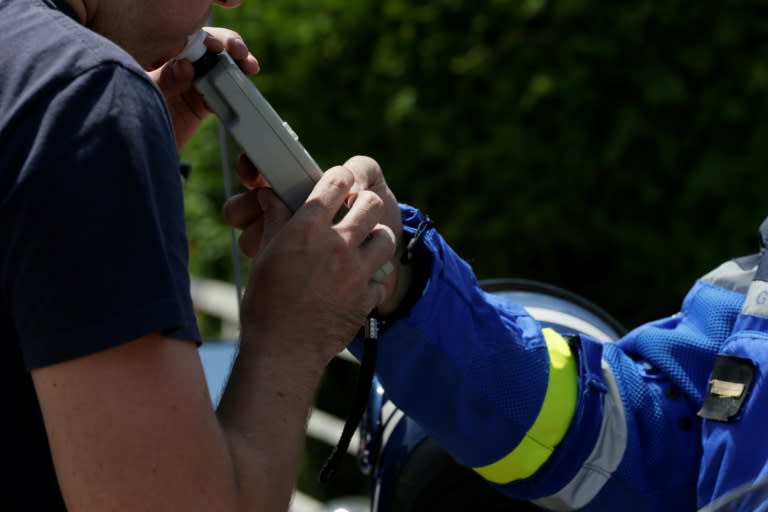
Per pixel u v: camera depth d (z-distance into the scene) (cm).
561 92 862
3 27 232
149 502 218
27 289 215
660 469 335
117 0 255
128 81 225
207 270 1090
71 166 215
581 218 892
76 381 216
